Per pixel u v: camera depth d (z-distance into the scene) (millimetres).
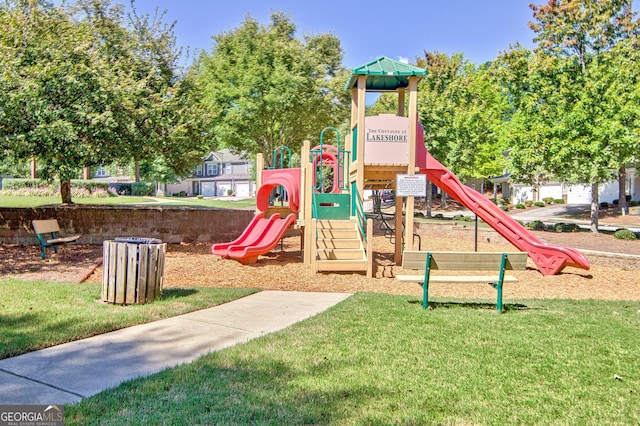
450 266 6621
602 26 19328
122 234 14133
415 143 10844
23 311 5730
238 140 23953
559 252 10406
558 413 3240
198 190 64500
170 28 16828
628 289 8984
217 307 6641
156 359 4273
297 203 11438
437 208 38219
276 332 5188
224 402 3258
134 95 12562
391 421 3033
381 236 17906
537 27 20531
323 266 9727
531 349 4652
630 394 3588
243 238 11703
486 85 29703
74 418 2984
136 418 2994
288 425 2932
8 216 12984
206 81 23281
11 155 10969
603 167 16281
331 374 3865
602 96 16422
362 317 5934
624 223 25578
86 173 37125
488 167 28453
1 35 11008
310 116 23781
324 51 29156
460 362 4234
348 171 12102
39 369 3930
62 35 12344
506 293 8523
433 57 30391
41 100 10453
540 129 17453
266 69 22047
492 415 3180
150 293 6602
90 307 6074
